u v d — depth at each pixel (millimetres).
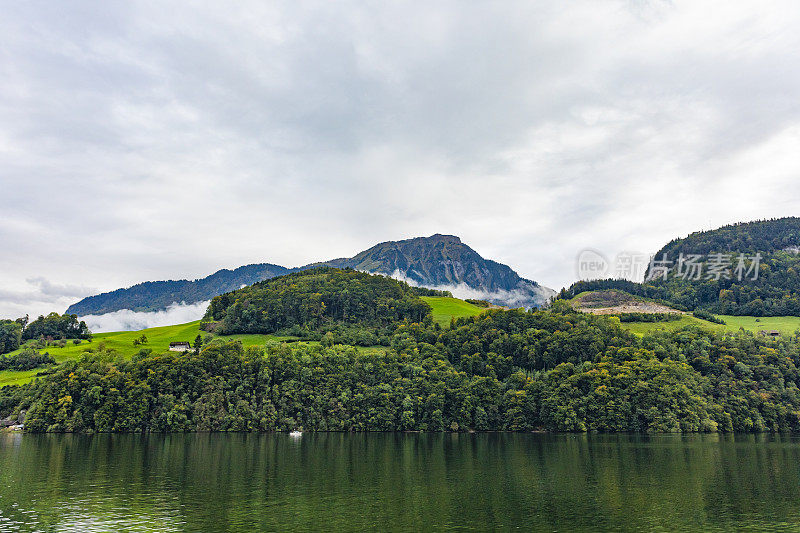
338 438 151000
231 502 67188
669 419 164750
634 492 73438
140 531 54844
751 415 173125
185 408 168625
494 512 62375
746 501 67688
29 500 68250
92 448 122812
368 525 56875
